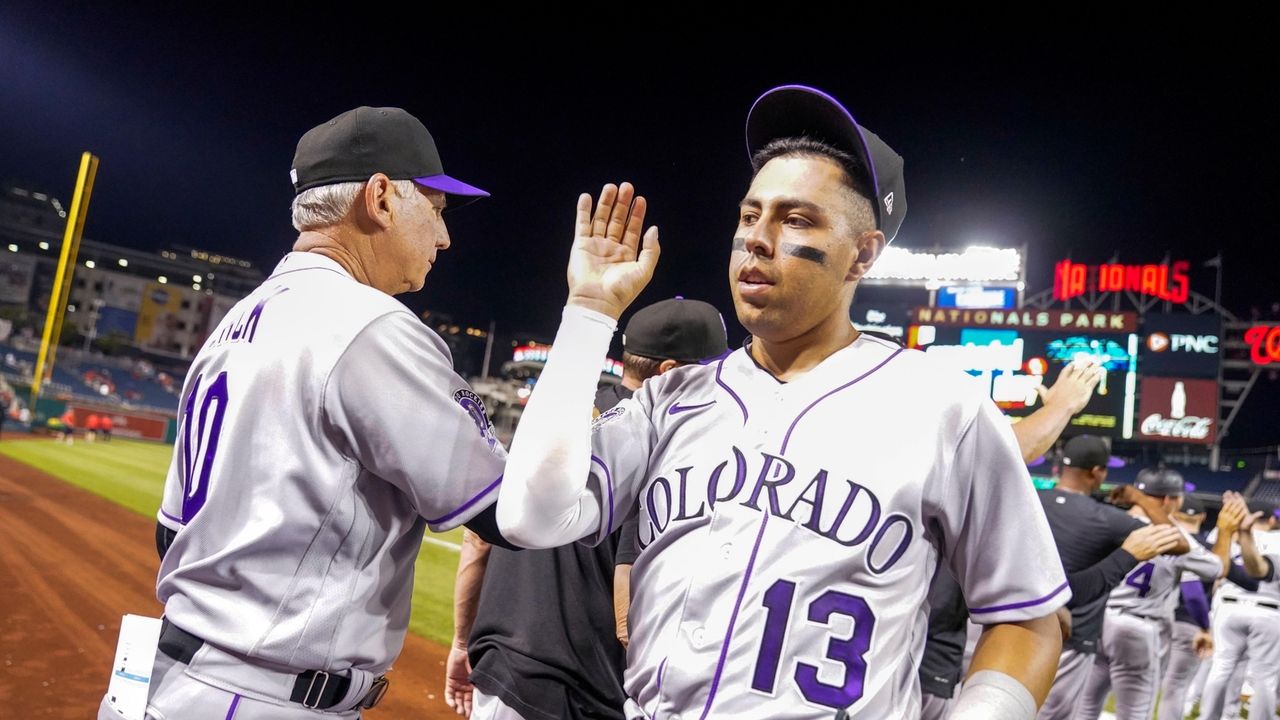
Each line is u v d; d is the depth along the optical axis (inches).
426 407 64.1
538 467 48.3
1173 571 205.3
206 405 68.0
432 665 233.6
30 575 305.4
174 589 66.1
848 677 46.4
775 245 52.5
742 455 51.4
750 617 47.3
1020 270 1238.3
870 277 1284.4
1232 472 1327.5
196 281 2817.4
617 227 54.0
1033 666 50.1
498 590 97.9
